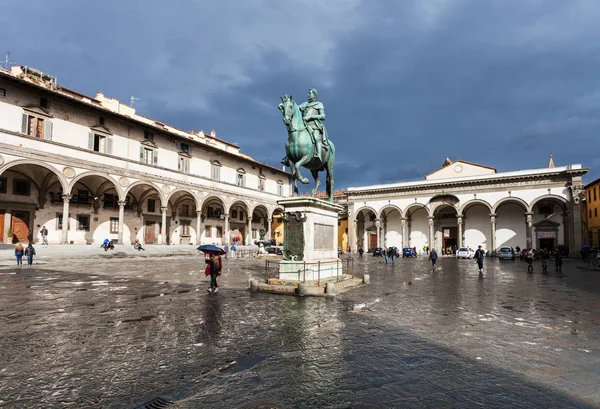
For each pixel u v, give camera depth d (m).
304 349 5.73
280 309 8.81
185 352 5.54
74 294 11.13
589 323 7.81
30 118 28.83
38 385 4.29
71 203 34.38
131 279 15.48
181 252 37.50
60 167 29.86
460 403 3.92
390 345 6.00
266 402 3.91
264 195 53.97
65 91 35.06
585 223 50.56
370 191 55.84
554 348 5.94
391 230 57.38
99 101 38.16
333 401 3.94
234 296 10.78
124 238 38.56
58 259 26.59
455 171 53.28
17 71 33.00
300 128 11.83
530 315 8.65
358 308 8.99
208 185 44.69
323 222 12.88
